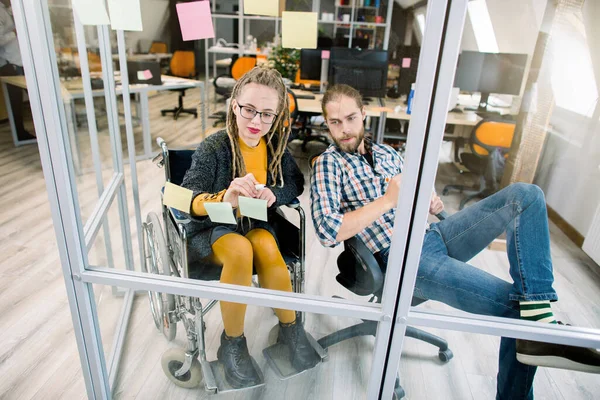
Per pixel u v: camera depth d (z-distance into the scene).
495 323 1.07
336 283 1.34
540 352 1.18
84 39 1.47
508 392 1.34
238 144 1.22
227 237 1.29
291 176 1.27
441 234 1.27
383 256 1.23
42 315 1.82
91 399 1.37
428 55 0.83
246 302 1.14
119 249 1.68
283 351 1.48
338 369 1.49
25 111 4.08
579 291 1.44
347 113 1.16
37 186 3.20
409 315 1.08
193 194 1.22
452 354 1.56
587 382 1.53
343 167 1.22
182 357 1.44
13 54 3.83
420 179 0.93
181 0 1.12
